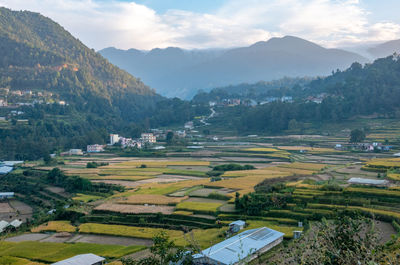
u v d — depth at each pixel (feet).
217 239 218.59
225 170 476.54
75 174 488.02
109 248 222.28
